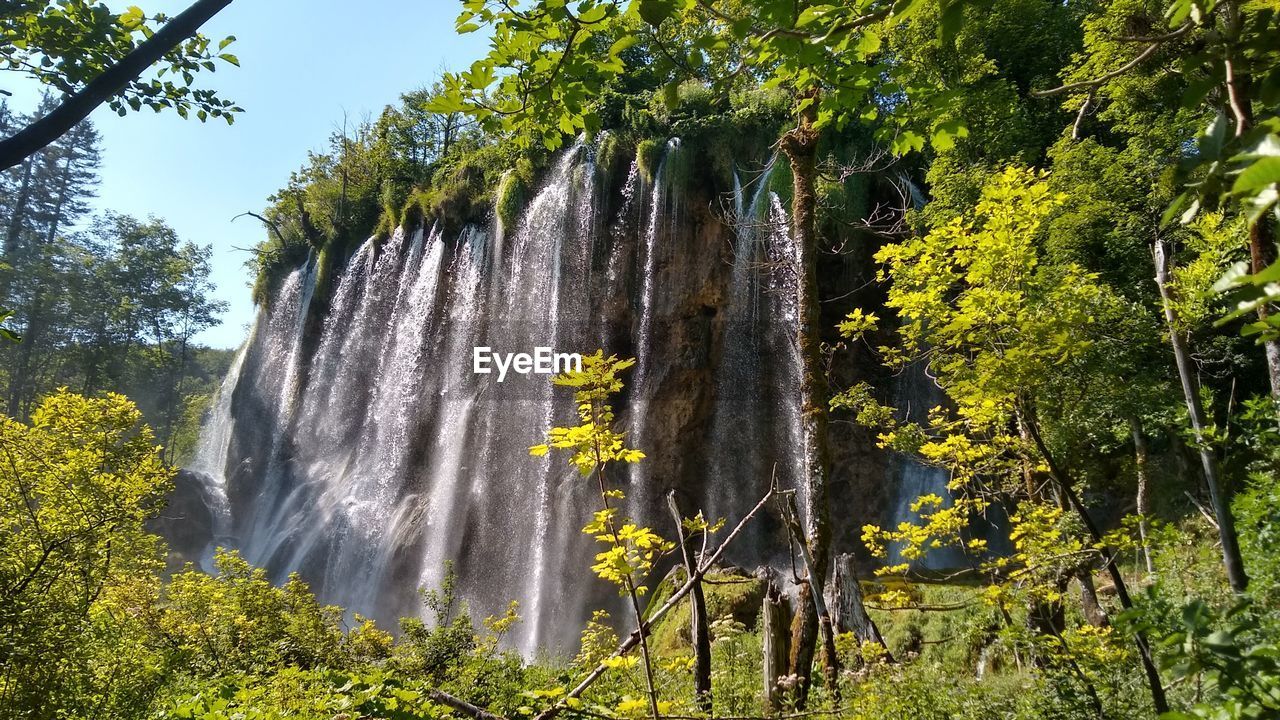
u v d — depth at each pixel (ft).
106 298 129.59
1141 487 26.25
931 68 21.47
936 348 16.31
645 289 72.18
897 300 15.87
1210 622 4.67
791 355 66.13
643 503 68.23
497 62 8.61
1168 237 26.21
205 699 15.08
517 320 79.15
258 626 26.30
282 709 14.05
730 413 68.90
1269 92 3.95
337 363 99.86
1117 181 35.22
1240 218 13.66
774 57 8.98
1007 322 14.48
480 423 78.28
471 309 83.10
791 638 19.20
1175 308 13.33
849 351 65.16
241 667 23.48
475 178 90.58
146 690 15.44
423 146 129.90
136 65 8.02
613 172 75.97
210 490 102.27
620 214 74.79
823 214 61.11
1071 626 17.11
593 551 67.56
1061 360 13.99
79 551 14.87
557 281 76.13
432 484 80.69
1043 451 14.66
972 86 27.89
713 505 67.87
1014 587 15.62
